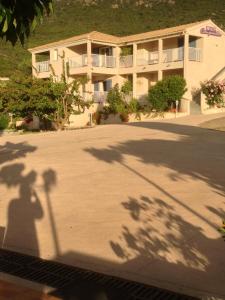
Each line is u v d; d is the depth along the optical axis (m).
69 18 79.00
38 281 4.98
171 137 20.25
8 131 32.38
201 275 5.11
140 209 8.07
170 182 10.35
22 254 5.93
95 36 40.62
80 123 36.38
